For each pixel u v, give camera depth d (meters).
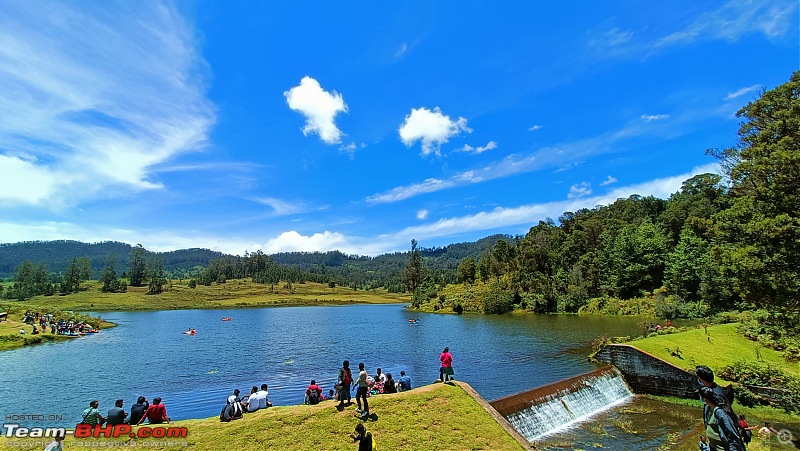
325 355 54.09
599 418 28.56
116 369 46.59
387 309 164.12
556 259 130.25
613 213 157.38
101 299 173.88
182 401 33.91
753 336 39.31
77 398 34.94
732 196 42.72
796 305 23.70
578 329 72.06
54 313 86.00
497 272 141.25
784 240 22.58
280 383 39.44
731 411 8.86
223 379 41.31
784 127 25.14
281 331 84.38
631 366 35.66
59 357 54.75
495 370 41.25
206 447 15.87
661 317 80.69
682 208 112.50
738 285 26.16
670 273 90.06
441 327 84.81
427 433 18.00
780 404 26.89
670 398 32.69
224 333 82.00
